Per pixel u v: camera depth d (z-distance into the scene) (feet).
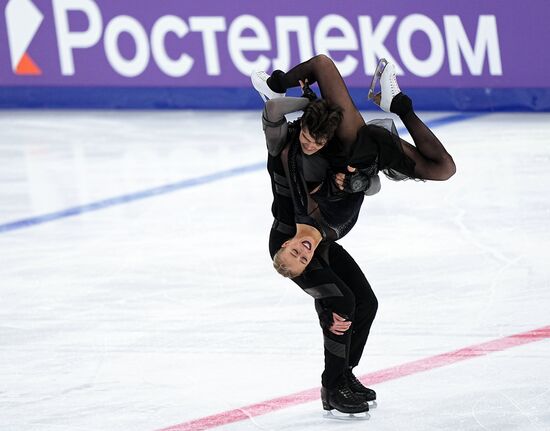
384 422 42.37
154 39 116.67
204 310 57.16
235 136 105.81
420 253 66.64
